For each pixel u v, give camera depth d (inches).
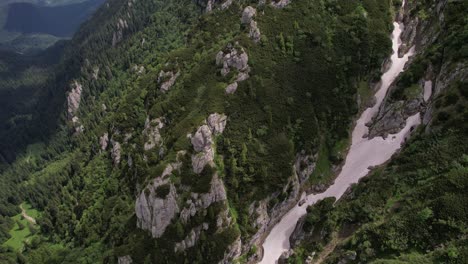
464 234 2586.1
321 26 4785.9
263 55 4488.2
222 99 4259.4
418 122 4050.2
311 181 4320.9
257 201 3895.2
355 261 3048.7
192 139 4013.3
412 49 4938.5
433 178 3127.5
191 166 3944.4
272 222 4146.2
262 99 4232.3
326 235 3553.2
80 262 4384.8
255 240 3971.5
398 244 2827.3
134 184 4712.1
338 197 4074.8
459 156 3110.2
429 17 4864.7
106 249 4382.4
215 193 3801.7
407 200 3102.9
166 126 4645.7
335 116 4453.7
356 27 4808.1
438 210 2785.4
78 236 4926.2
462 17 4131.4
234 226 3772.1
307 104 4345.5
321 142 4399.6
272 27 4677.7
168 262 3708.2
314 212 3809.1
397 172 3476.9
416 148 3523.6
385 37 4852.4
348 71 4630.9
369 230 3090.6
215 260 3661.4
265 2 4968.0
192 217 3789.4
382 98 4729.3
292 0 4913.9
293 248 3806.6
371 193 3489.2
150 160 4402.1
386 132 4293.8
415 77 4210.1
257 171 3929.6
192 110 4397.1
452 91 3531.0
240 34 4746.6
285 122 4188.0
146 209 3887.8
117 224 4404.5
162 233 3833.7
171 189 3838.6
